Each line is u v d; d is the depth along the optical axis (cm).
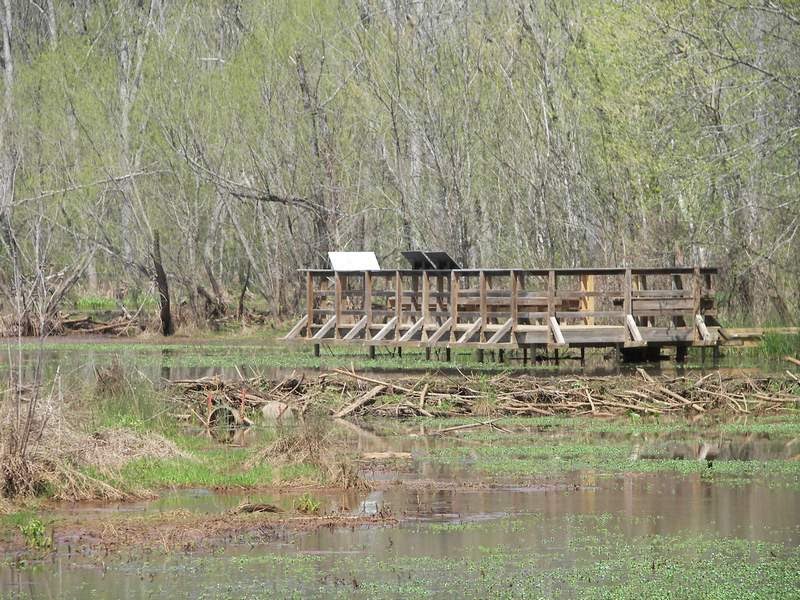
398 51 9081
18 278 3366
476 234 8931
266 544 2781
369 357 6812
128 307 10894
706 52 6178
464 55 8950
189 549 2733
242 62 9694
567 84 8375
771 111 6228
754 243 6975
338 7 9631
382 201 9719
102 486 3189
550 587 2470
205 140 9619
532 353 6084
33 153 9719
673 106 6519
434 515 3066
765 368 5956
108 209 10575
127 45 10738
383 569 2586
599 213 8069
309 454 3662
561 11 8625
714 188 6725
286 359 6831
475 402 4925
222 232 11038
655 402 4944
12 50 12888
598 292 6025
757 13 6606
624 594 2427
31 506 3088
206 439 4091
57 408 3453
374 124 9412
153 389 4584
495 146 8769
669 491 3353
